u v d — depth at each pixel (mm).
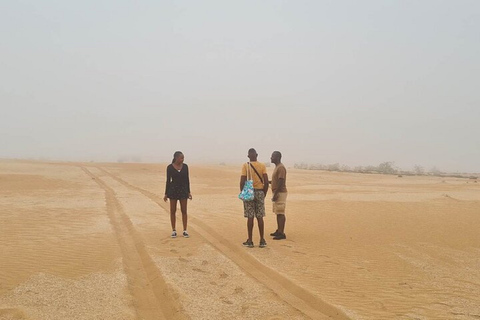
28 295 6324
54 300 6133
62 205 16672
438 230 12336
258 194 9820
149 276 7641
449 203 18719
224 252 9438
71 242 10070
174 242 10227
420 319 5688
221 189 25922
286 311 5918
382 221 13836
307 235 11445
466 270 8312
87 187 24766
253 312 5844
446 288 7102
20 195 19984
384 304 6254
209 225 12680
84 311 5719
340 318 5707
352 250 9734
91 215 14281
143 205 17156
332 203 18453
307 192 24094
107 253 9039
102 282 7027
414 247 10156
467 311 6023
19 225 12180
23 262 8227
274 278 7480
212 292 6633
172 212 10844
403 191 25750
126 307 5918
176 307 5957
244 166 9906
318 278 7473
